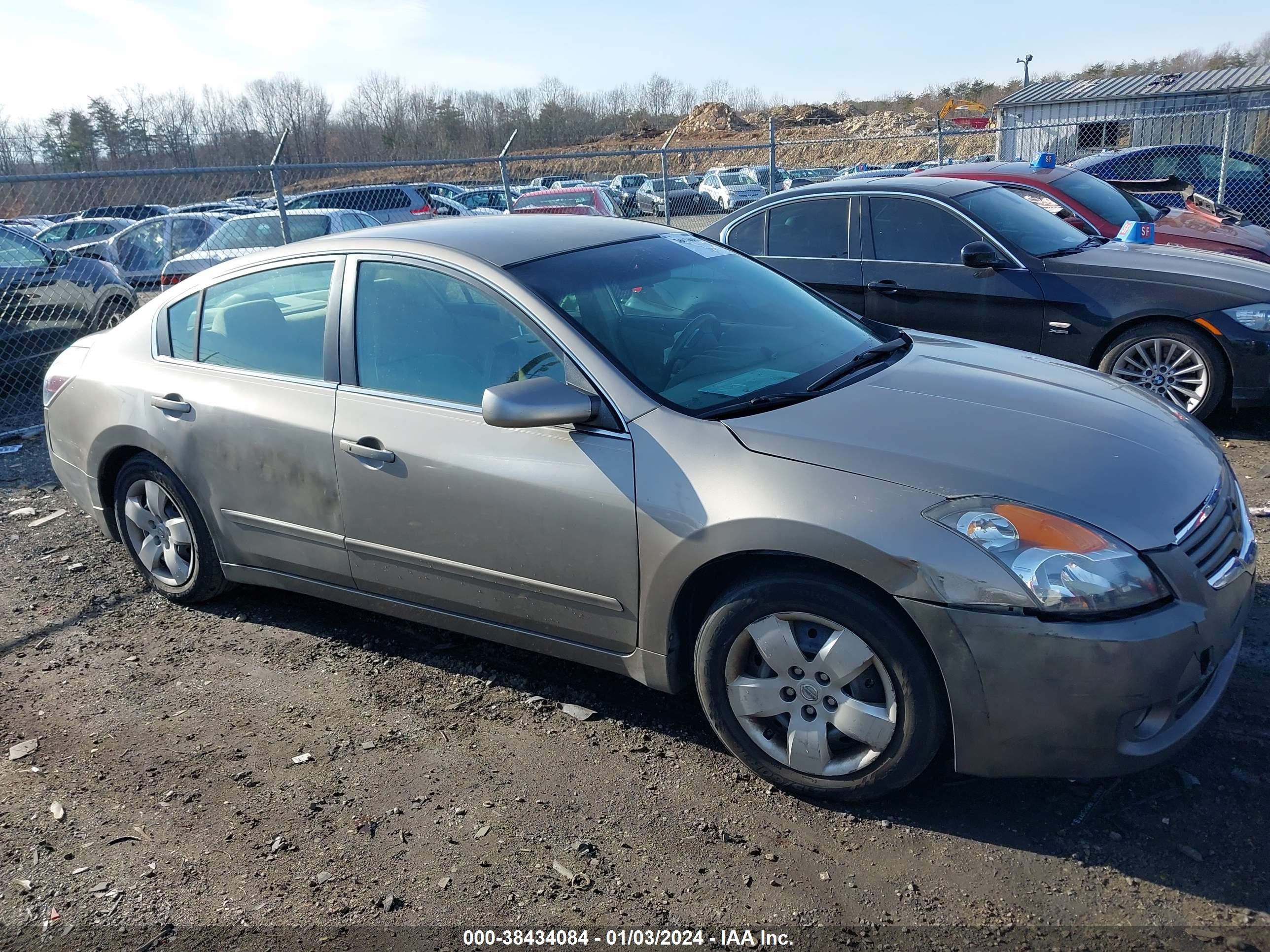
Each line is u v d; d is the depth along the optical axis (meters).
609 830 2.82
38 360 8.90
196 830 2.90
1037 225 6.82
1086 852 2.63
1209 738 3.07
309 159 37.06
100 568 4.94
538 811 2.92
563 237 3.76
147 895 2.65
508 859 2.72
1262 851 2.59
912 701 2.64
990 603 2.49
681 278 3.74
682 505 2.85
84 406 4.40
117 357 4.35
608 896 2.56
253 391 3.80
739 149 13.83
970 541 2.53
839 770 2.80
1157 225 8.29
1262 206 12.35
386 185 16.88
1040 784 2.92
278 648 4.02
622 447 2.98
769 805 2.90
